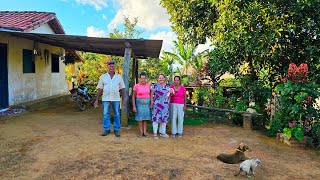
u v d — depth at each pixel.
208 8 10.12
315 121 6.46
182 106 6.68
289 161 5.20
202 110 10.63
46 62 12.35
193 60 15.38
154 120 6.37
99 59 18.02
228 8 8.04
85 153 5.02
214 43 9.62
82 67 18.27
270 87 8.67
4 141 5.72
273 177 4.34
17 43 9.96
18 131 6.59
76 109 10.77
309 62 7.73
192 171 4.32
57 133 6.52
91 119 8.59
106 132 6.46
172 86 6.69
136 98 6.38
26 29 8.52
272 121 7.33
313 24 7.47
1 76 9.26
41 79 11.93
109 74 6.38
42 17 10.61
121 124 7.38
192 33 11.30
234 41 8.07
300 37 7.78
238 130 7.80
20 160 4.66
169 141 6.16
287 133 6.34
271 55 7.98
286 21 7.66
